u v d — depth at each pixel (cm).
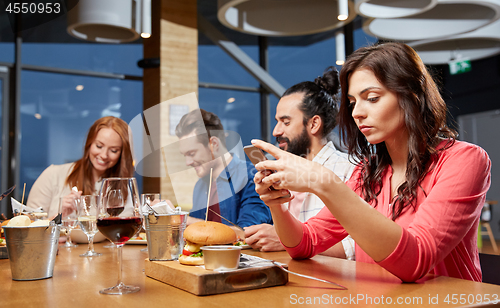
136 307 63
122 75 591
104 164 224
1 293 74
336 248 132
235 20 328
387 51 97
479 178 88
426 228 82
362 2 297
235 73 641
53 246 88
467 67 569
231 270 72
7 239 85
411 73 95
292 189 78
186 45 539
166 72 527
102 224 78
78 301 67
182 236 92
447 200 84
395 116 98
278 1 331
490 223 751
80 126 573
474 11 353
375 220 76
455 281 79
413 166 101
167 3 528
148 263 87
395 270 76
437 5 355
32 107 550
